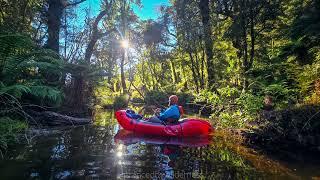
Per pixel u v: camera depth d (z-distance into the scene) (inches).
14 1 430.9
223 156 251.6
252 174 203.8
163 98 949.8
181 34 818.2
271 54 578.6
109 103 818.2
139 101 1027.3
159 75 1453.0
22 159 225.0
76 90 502.6
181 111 375.9
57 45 529.3
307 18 344.2
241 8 533.3
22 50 325.1
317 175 203.8
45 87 308.7
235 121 374.9
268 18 535.5
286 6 530.9
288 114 315.6
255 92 445.1
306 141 285.7
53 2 537.3
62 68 418.3
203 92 478.3
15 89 282.4
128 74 1515.7
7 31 321.4
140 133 358.9
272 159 244.2
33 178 184.2
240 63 611.5
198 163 228.7
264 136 310.5
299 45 428.1
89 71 509.0
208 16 676.7
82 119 439.5
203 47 775.1
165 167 215.5
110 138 324.5
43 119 381.4
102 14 781.9
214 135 350.3
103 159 233.8
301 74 391.9
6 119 292.0
